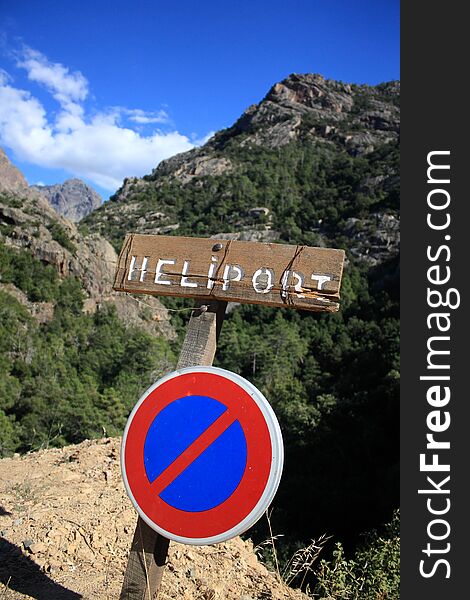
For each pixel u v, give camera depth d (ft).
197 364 6.90
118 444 15.23
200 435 6.06
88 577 8.40
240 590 9.00
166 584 8.46
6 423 101.71
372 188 377.30
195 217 411.54
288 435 117.08
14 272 208.03
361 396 132.05
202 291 7.00
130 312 235.40
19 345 161.07
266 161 475.72
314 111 557.33
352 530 79.82
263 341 203.92
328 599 9.63
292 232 341.82
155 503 6.11
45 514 10.15
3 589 7.77
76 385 144.77
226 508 5.83
